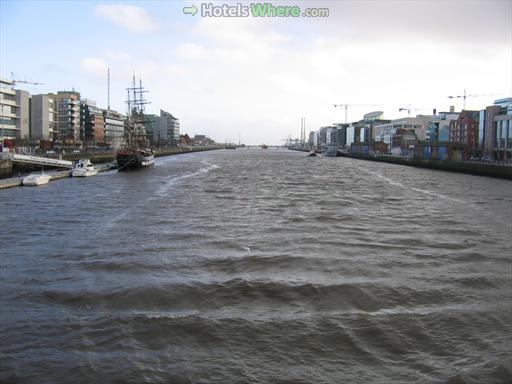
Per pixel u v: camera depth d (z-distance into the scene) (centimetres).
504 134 13212
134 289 2083
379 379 1405
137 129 15812
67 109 19088
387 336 1666
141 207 4612
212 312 1858
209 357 1516
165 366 1462
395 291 2105
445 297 2048
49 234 3250
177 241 3030
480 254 2797
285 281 2211
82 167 8750
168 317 1792
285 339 1636
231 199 5328
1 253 2719
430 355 1544
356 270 2412
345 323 1762
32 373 1412
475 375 1426
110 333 1662
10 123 14662
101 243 2966
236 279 2228
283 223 3719
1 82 14400
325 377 1412
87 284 2159
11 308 1884
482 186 7506
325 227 3578
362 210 4566
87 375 1405
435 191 6656
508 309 1920
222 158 19312
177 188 6638
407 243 3066
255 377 1410
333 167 12975
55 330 1688
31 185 6756
